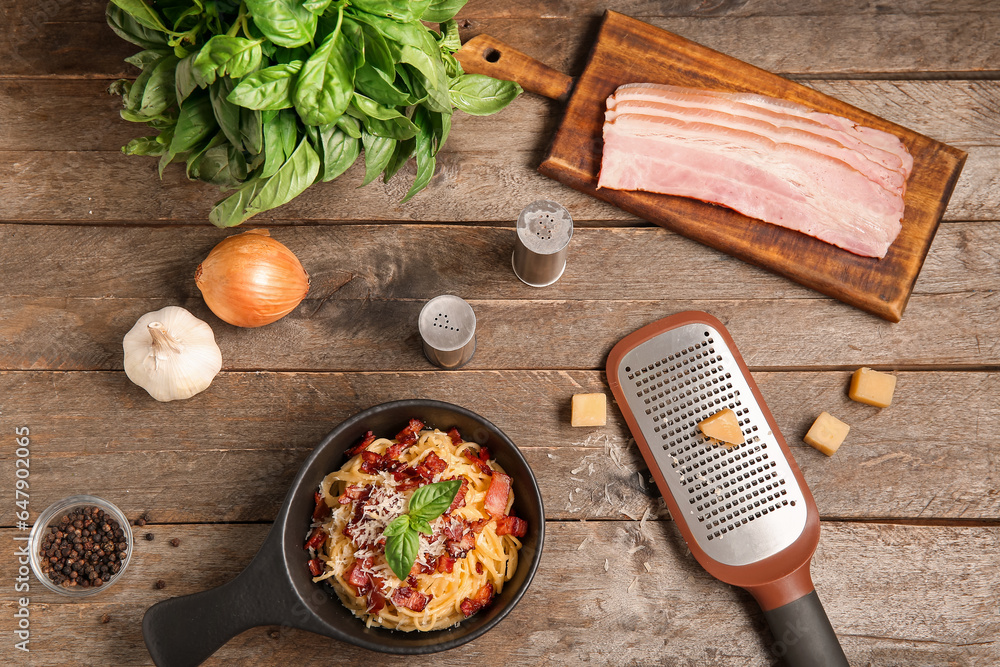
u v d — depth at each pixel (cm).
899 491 127
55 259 131
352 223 134
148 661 122
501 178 135
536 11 138
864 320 131
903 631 123
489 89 116
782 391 130
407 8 91
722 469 122
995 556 125
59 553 120
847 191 128
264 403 128
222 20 94
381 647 98
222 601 101
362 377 129
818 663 114
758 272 133
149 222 133
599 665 122
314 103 89
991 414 129
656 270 133
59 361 129
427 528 100
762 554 119
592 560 124
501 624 122
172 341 118
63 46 134
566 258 133
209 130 101
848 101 137
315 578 109
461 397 130
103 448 127
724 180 128
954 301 131
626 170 128
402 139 105
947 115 136
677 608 123
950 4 138
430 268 133
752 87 134
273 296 121
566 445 128
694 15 139
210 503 125
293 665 120
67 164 133
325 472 115
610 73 133
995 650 123
